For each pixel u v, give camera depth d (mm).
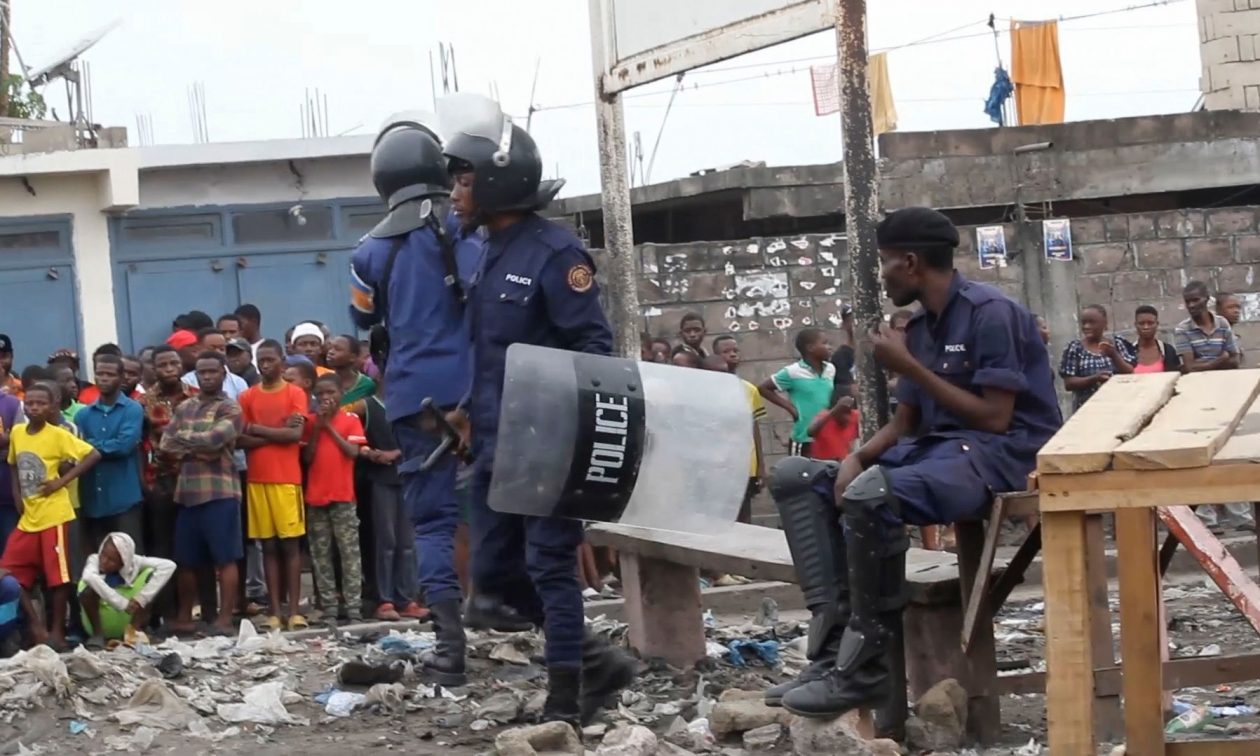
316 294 17406
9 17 24688
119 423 9719
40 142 18953
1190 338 13023
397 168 6922
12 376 11328
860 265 6711
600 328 5754
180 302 16969
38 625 9211
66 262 16500
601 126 9242
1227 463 3381
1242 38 21016
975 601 5270
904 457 5352
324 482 9953
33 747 5867
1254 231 16094
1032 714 6344
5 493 9484
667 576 7398
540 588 5652
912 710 5777
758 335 15039
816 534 5320
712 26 8125
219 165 16906
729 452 5469
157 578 9070
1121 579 3588
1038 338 5414
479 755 5582
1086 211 18453
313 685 6863
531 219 5785
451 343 6723
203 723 6160
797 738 5285
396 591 10203
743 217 17766
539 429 5289
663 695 6824
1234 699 6434
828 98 17250
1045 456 3488
